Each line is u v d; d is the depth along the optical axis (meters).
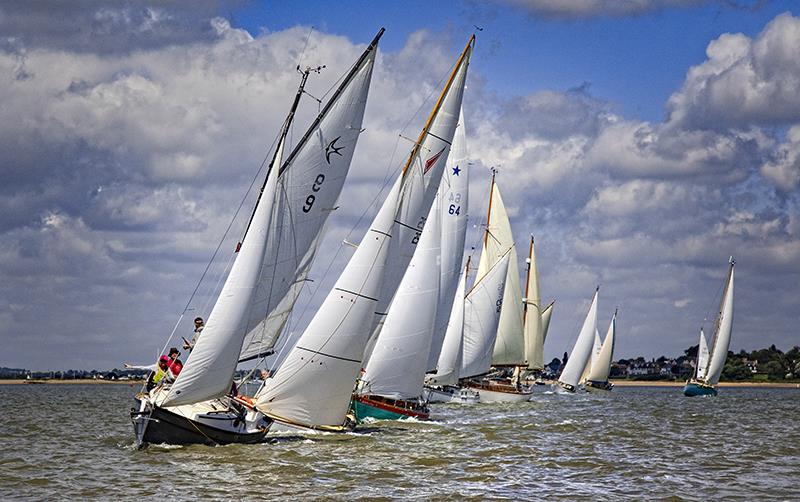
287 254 43.50
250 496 31.31
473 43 54.22
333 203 44.59
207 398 40.38
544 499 32.12
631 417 77.50
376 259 44.38
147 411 39.59
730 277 142.25
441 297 68.12
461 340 80.69
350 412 53.62
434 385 82.12
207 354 39.81
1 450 43.69
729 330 142.62
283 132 41.72
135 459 38.50
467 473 37.19
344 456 40.50
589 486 35.03
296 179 43.12
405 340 56.31
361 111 44.28
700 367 145.50
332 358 43.81
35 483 33.50
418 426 56.50
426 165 54.03
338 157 44.09
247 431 42.41
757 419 77.50
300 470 36.34
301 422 43.94
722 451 47.69
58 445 46.16
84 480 34.00
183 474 35.00
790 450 48.53
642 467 40.41
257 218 41.12
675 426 66.44
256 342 43.53
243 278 40.59
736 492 34.28
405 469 37.66
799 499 32.94
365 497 31.56
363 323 44.31
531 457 42.97
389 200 44.72
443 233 68.19
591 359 151.50
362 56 43.69
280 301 43.91
